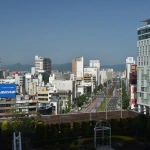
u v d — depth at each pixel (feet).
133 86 505.66
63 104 644.69
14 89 444.55
